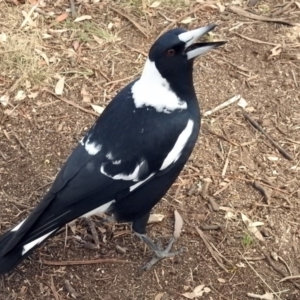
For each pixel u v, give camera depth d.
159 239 0.74
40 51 0.96
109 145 0.62
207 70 0.93
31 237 0.61
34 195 0.78
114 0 1.04
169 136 0.63
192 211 0.77
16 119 0.86
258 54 0.96
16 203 0.77
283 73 0.93
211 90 0.91
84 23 1.00
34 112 0.87
